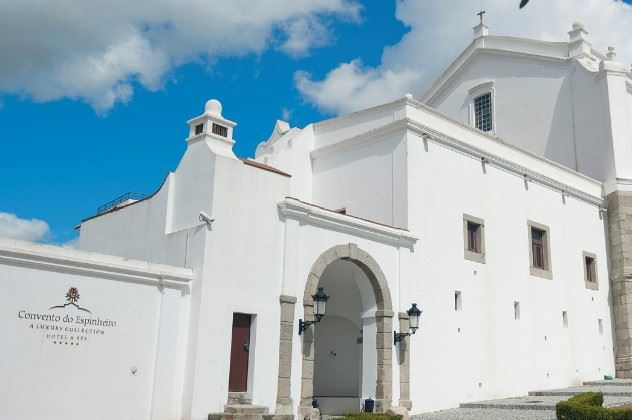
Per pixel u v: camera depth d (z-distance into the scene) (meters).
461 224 21.19
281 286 15.88
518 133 30.42
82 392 12.51
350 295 20.27
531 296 23.25
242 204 15.45
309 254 16.59
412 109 20.56
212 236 14.73
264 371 15.15
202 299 14.29
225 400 14.31
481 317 21.11
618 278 26.95
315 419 15.77
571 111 28.80
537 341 23.02
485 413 17.45
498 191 22.97
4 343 11.56
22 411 11.63
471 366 20.33
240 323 15.12
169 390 13.82
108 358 12.99
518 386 21.80
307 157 23.17
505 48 31.23
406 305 18.64
